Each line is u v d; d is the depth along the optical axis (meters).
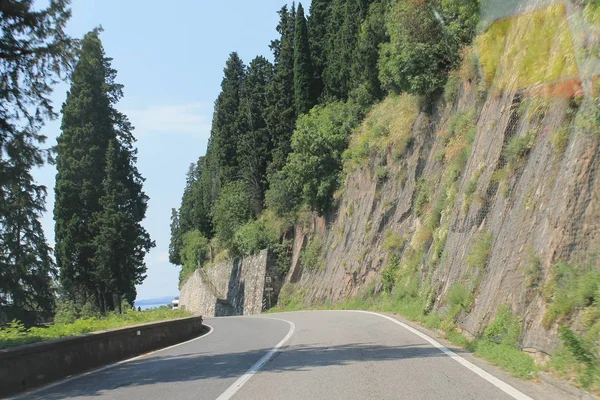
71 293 39.41
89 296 40.41
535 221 11.30
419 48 29.27
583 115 10.07
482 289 13.47
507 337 10.31
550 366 8.15
